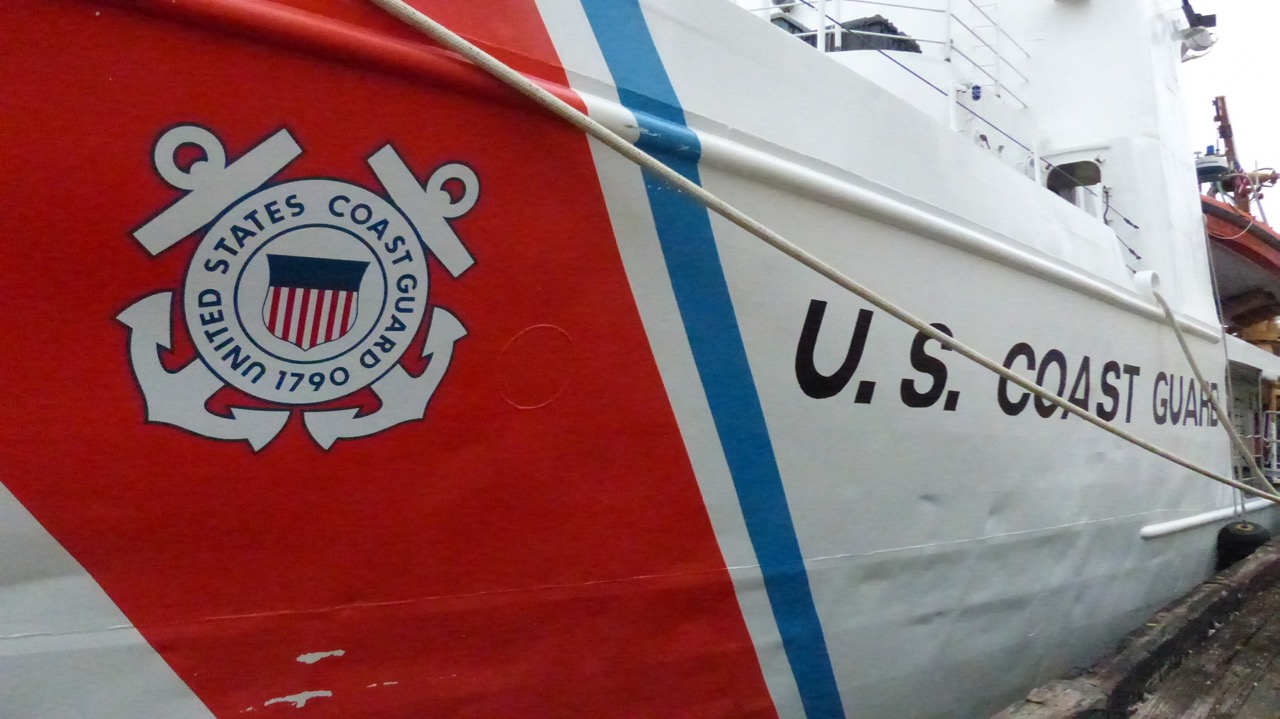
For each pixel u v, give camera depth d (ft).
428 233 5.09
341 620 4.98
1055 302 10.21
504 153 5.33
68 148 4.13
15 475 4.11
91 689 4.32
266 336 4.65
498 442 5.44
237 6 4.42
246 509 4.66
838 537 7.52
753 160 6.64
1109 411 11.44
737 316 6.55
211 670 4.61
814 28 14.75
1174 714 9.41
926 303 8.26
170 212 4.36
